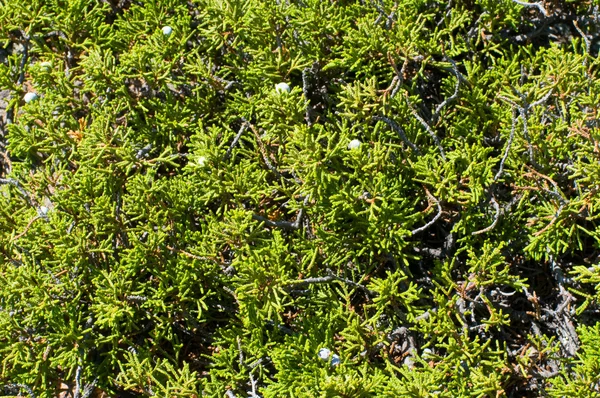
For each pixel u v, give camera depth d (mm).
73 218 696
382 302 650
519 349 670
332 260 668
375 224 659
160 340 702
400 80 688
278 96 679
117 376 676
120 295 670
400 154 704
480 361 639
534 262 702
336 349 654
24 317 687
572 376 655
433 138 679
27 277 672
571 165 679
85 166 703
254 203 695
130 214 713
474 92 717
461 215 684
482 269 646
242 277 656
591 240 703
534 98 690
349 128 711
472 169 664
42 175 716
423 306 664
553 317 681
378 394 631
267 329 684
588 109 695
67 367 685
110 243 687
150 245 673
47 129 720
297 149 690
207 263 679
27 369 679
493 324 652
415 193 707
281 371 640
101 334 680
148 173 690
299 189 664
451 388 637
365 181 660
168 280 686
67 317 687
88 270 688
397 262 668
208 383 658
